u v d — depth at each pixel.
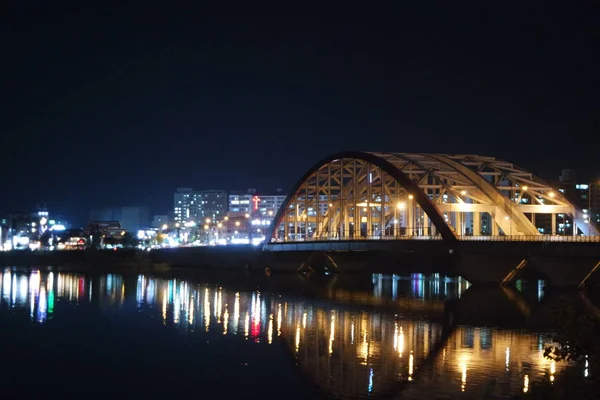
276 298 106.06
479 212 116.69
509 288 102.62
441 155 123.88
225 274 170.38
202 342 64.19
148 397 45.06
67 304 97.38
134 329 72.31
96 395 45.97
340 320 78.38
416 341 62.91
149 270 192.38
